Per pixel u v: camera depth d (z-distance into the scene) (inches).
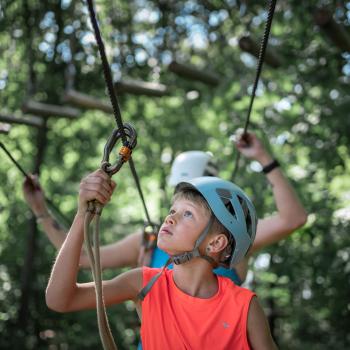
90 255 104.9
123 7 438.3
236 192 120.3
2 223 507.5
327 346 444.8
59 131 490.6
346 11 372.2
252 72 430.9
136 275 119.6
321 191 369.4
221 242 117.6
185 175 182.5
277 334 547.8
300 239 368.5
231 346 113.3
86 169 514.6
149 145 486.6
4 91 445.4
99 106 327.3
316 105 394.9
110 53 412.2
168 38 458.0
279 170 177.3
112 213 535.8
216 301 115.8
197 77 337.7
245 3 431.2
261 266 418.0
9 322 494.6
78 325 515.5
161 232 117.5
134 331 513.3
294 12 391.5
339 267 376.2
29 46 415.2
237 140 182.5
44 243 520.7
